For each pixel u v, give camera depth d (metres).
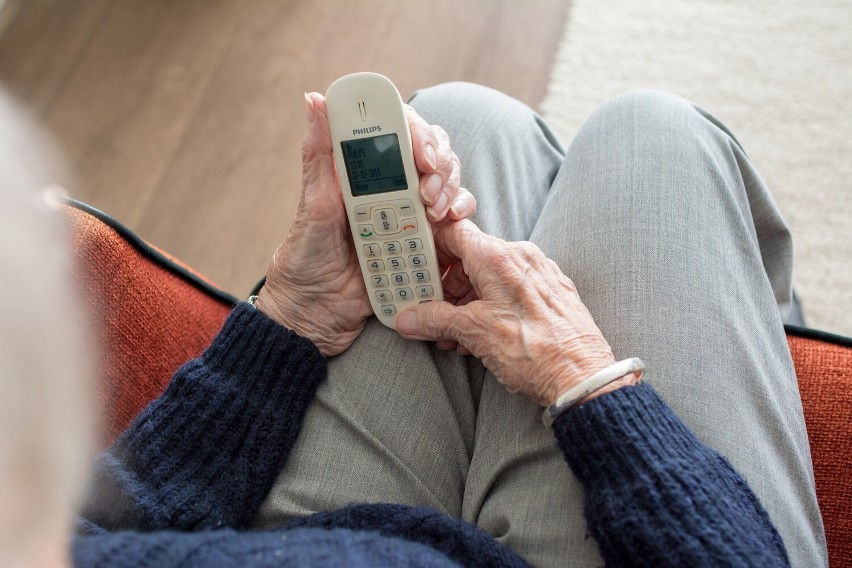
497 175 0.67
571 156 0.65
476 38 1.26
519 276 0.51
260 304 0.58
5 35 1.39
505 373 0.50
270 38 1.32
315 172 0.53
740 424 0.49
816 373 0.60
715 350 0.51
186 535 0.37
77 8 1.39
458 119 0.69
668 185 0.57
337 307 0.57
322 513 0.48
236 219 1.20
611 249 0.55
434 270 0.55
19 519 0.26
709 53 1.16
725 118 1.11
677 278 0.53
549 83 1.20
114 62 1.34
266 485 0.52
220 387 0.52
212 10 1.36
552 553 0.46
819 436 0.58
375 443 0.53
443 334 0.55
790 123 1.09
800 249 1.01
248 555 0.36
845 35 1.13
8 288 0.24
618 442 0.43
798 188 1.05
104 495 0.47
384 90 0.50
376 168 0.52
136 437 0.50
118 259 0.63
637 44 1.19
